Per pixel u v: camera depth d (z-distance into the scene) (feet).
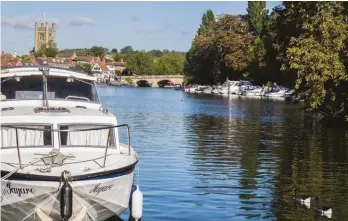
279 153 77.41
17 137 36.96
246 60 346.33
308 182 56.90
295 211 45.24
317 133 105.91
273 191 52.39
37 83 46.24
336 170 64.03
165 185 54.03
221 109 184.24
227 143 88.58
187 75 447.42
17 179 35.14
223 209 45.52
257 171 62.75
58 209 36.11
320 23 105.19
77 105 45.93
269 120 138.41
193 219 42.55
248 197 49.80
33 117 40.16
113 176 37.09
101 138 41.45
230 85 325.21
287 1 119.96
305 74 105.70
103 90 397.60
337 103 114.93
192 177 58.34
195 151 78.33
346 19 111.04
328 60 102.78
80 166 37.35
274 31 139.13
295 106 204.64
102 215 39.09
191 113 162.61
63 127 40.40
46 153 39.09
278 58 134.72
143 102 227.40
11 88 45.73
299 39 108.27
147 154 74.79
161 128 112.98
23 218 37.22
